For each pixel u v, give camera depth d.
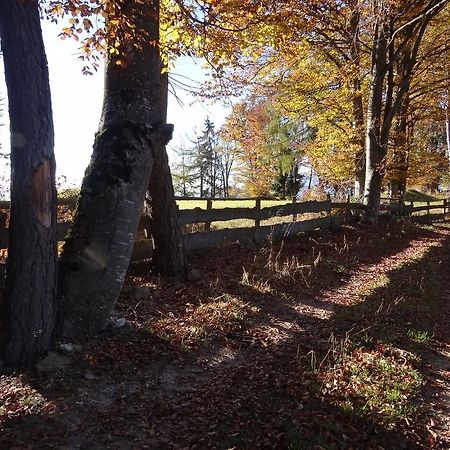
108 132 5.49
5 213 6.49
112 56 5.53
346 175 23.39
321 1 9.45
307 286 8.85
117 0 5.38
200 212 9.86
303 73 19.02
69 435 3.87
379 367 5.59
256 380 5.06
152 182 7.91
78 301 5.30
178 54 7.71
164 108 8.13
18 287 4.69
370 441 4.18
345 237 14.26
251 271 9.09
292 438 4.01
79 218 5.42
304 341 6.30
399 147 21.69
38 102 4.48
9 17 4.31
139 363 5.10
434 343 6.83
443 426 4.63
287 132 32.50
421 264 11.98
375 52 17.09
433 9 15.66
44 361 4.72
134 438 3.94
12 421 3.92
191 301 7.20
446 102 23.73
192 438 3.97
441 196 42.38
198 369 5.25
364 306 7.97
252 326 6.65
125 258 5.54
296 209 13.70
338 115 20.94
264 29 8.10
